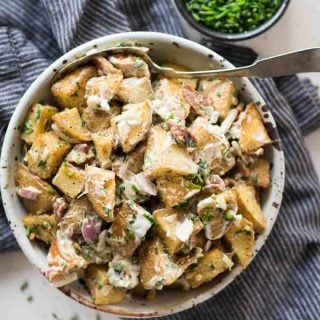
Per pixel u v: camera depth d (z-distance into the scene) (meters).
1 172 0.45
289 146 0.54
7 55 0.52
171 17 0.55
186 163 0.43
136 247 0.44
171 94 0.46
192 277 0.46
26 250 0.46
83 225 0.44
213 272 0.46
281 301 0.54
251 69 0.47
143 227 0.43
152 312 0.47
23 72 0.52
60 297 0.55
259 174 0.48
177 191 0.44
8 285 0.54
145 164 0.43
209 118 0.46
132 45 0.47
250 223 0.46
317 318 0.53
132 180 0.44
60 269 0.44
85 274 0.47
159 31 0.55
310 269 0.54
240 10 0.52
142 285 0.46
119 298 0.46
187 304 0.48
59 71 0.46
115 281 0.44
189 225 0.44
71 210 0.44
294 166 0.54
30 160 0.45
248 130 0.47
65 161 0.44
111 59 0.46
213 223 0.45
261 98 0.47
